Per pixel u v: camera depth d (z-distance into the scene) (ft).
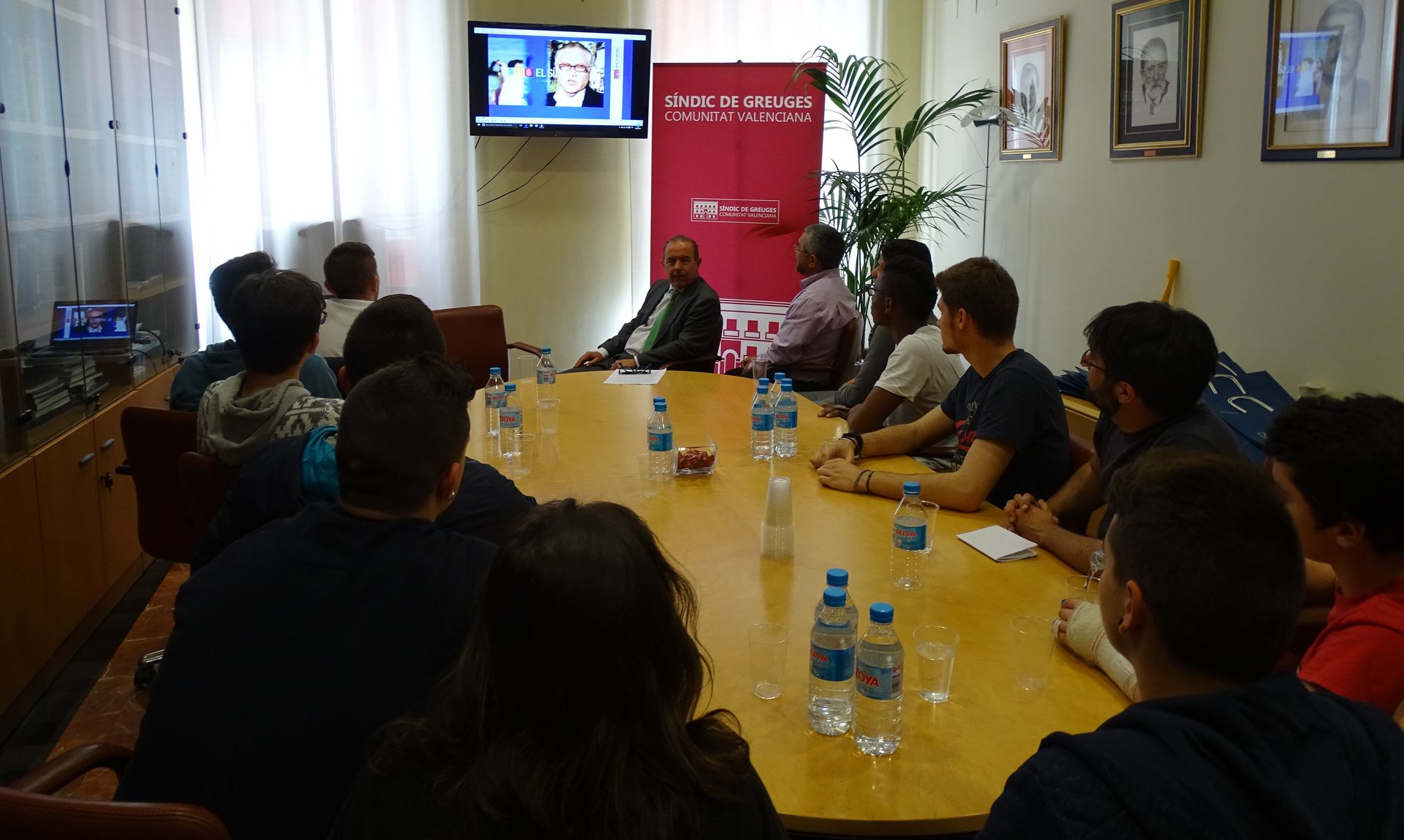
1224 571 2.91
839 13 19.04
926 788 4.20
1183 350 6.54
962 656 5.36
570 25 17.66
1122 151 13.75
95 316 11.03
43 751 8.57
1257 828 2.56
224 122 16.84
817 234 14.94
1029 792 2.82
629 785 2.57
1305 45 10.71
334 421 7.49
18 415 9.11
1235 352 12.10
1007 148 16.72
